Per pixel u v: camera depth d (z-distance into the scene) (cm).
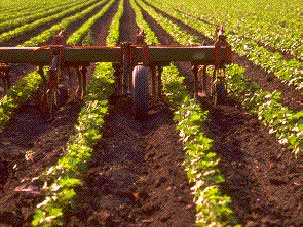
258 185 313
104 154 360
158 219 274
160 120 429
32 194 295
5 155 359
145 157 364
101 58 443
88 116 384
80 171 312
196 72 469
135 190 312
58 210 255
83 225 266
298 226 264
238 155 361
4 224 268
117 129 409
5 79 497
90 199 294
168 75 536
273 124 391
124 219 277
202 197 261
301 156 345
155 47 439
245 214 274
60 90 518
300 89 525
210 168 293
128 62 439
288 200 291
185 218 266
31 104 479
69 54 441
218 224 238
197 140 335
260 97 445
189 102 429
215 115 446
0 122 411
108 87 488
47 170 317
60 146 373
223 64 454
